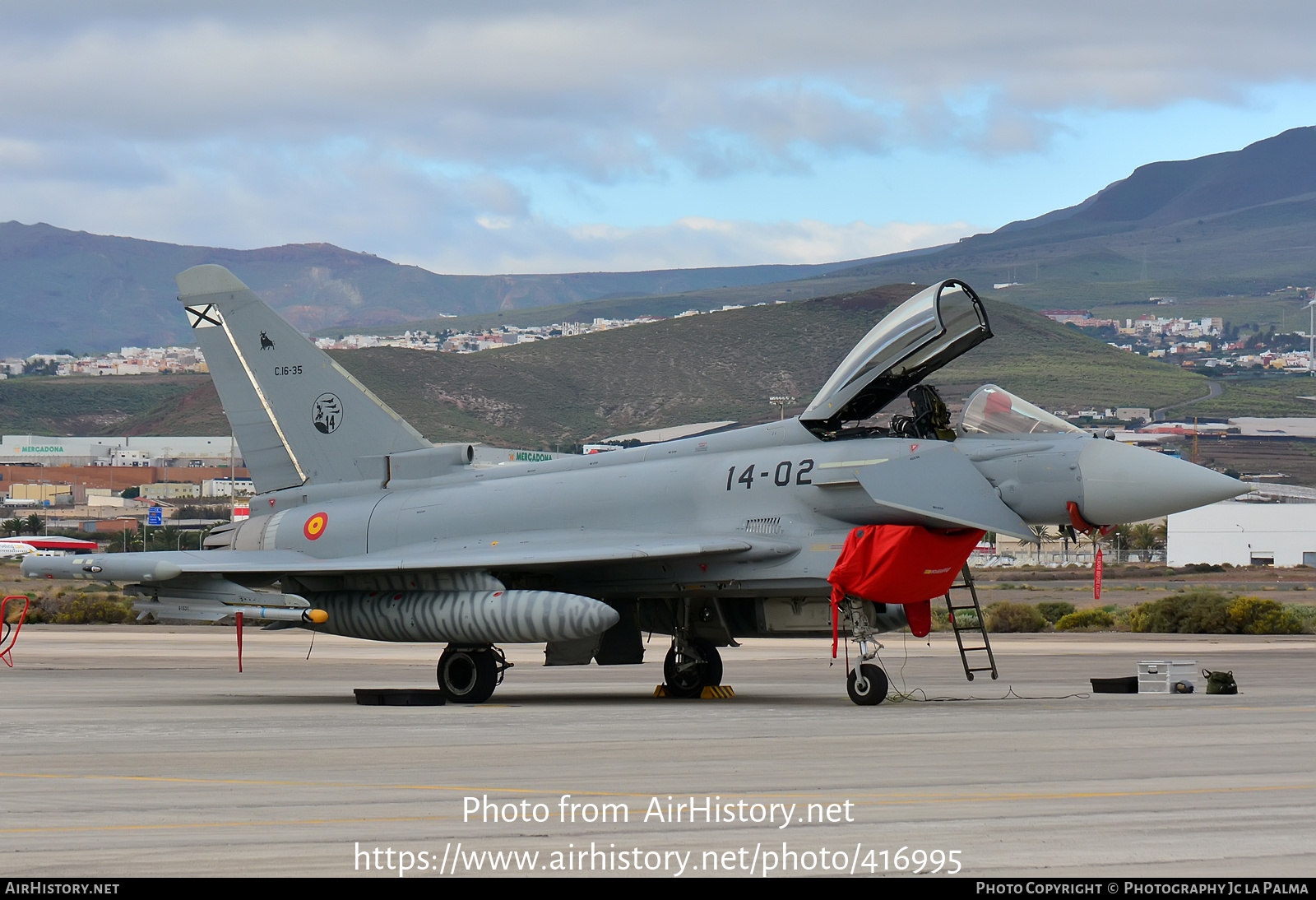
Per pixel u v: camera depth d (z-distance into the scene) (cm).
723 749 3453
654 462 5784
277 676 7669
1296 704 5050
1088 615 15100
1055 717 4412
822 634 5544
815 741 3628
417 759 3291
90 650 10612
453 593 5494
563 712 4775
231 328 6675
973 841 2180
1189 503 4762
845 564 5019
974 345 5200
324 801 2603
